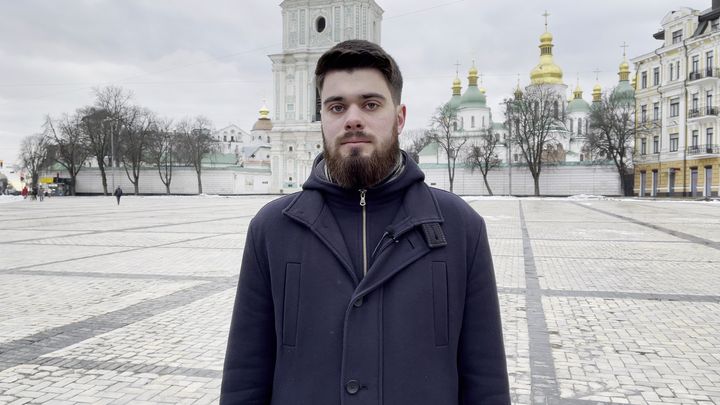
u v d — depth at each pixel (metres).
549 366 5.31
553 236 16.83
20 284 9.40
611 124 56.16
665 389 4.75
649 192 54.03
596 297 8.27
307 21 75.81
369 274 1.99
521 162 64.44
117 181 79.00
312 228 2.08
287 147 77.69
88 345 5.97
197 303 7.95
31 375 5.11
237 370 2.14
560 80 79.12
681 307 7.59
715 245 14.46
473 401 2.08
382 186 2.11
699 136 47.88
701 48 47.34
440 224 2.10
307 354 2.00
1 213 31.34
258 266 2.18
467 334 2.12
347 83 2.05
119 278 9.93
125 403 4.50
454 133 78.12
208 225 21.75
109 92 71.81
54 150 73.88
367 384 1.93
